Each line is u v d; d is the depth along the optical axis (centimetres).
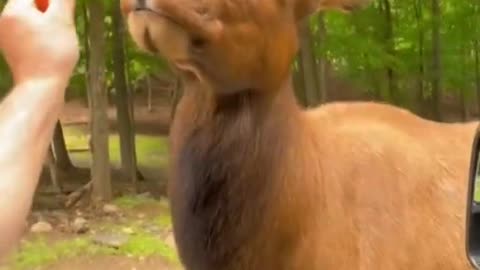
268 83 332
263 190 332
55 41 114
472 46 1995
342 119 394
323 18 1667
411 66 1873
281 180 336
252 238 334
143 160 2184
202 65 318
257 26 320
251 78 327
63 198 1445
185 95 348
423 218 376
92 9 1397
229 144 331
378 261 361
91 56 1398
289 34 336
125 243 998
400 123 405
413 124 410
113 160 2098
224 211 333
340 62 1842
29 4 117
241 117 332
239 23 314
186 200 340
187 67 323
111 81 2036
